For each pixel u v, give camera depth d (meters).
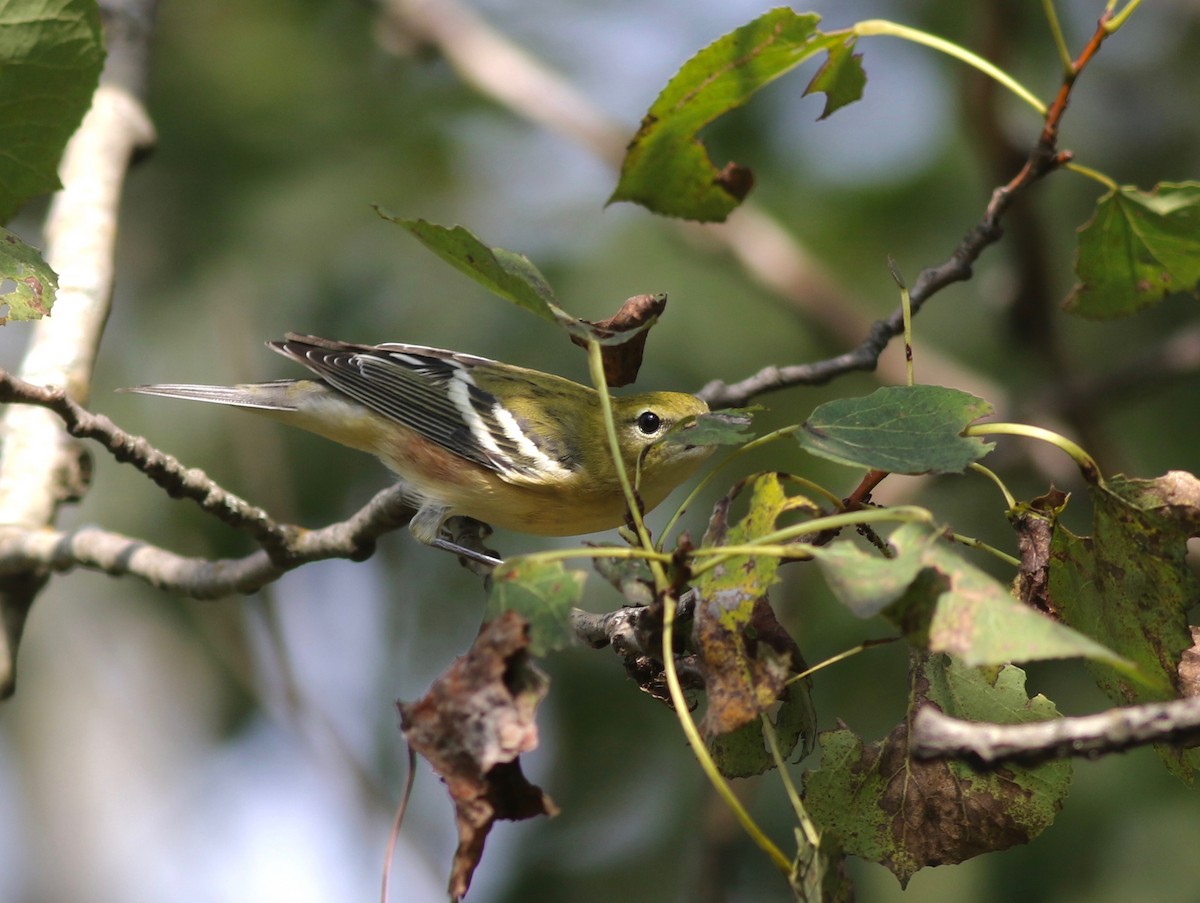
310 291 11.75
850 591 3.77
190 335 11.60
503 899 11.11
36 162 5.74
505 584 4.06
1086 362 12.70
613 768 11.12
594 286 11.41
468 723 3.96
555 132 11.80
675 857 10.80
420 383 9.16
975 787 4.64
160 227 11.94
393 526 7.08
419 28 11.82
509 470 8.88
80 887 14.53
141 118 8.81
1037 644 3.59
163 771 14.10
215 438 11.48
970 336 12.20
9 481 7.84
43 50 5.54
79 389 7.81
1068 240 12.34
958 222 11.85
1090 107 12.37
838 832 4.71
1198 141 12.23
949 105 11.66
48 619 14.42
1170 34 12.34
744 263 11.05
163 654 13.77
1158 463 11.66
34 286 5.43
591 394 9.47
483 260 4.64
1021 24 11.48
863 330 10.95
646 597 4.48
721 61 5.61
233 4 12.46
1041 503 4.57
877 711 10.27
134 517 11.47
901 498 10.75
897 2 11.91
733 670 4.38
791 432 4.60
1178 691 4.57
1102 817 9.62
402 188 11.94
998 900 9.61
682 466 9.09
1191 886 9.18
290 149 12.11
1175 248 5.77
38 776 14.68
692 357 11.20
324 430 9.30
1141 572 4.49
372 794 11.31
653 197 6.36
